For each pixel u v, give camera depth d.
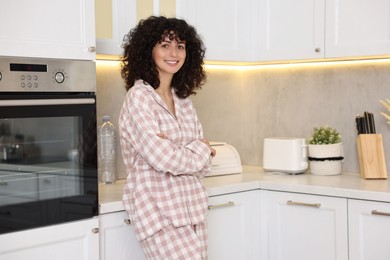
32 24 2.38
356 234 2.90
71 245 2.50
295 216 3.14
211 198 3.01
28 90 2.37
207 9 3.38
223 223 3.10
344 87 3.53
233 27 3.52
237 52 3.54
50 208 2.42
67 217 2.47
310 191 3.04
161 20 2.60
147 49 2.61
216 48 3.42
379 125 3.40
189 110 2.71
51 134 2.42
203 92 3.78
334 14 3.25
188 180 2.58
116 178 3.31
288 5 3.44
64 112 2.45
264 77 3.88
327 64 3.59
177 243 2.48
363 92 3.46
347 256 2.94
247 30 3.58
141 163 2.54
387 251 2.80
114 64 3.30
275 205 3.21
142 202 2.50
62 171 2.46
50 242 2.43
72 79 2.50
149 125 2.45
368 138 3.25
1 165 2.28
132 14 3.02
